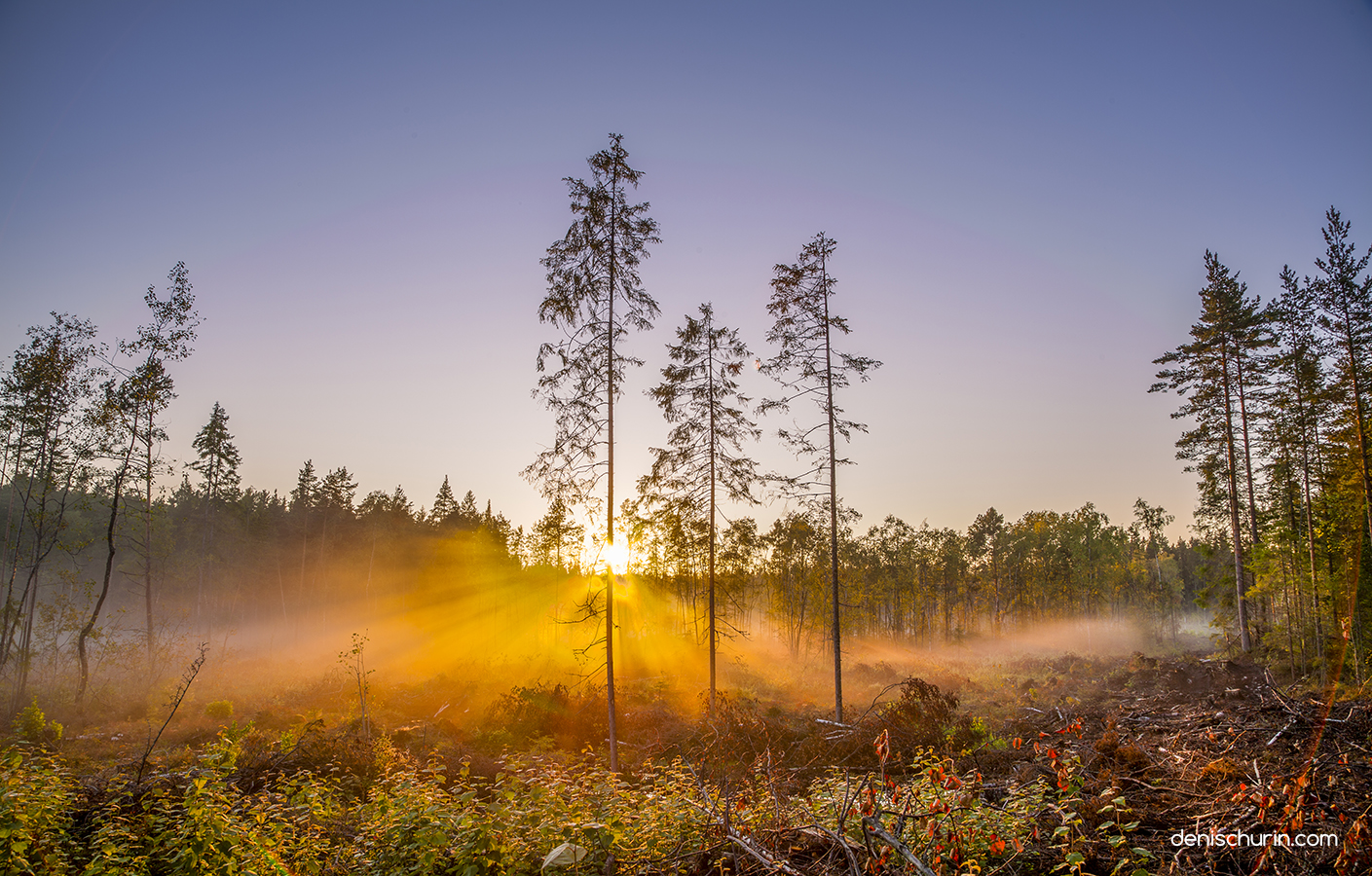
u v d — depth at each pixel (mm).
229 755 8445
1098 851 6570
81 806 8070
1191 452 30922
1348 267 21234
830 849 6715
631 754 16969
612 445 16672
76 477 22734
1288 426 28484
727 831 6770
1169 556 72875
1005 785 9320
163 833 6875
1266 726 10898
